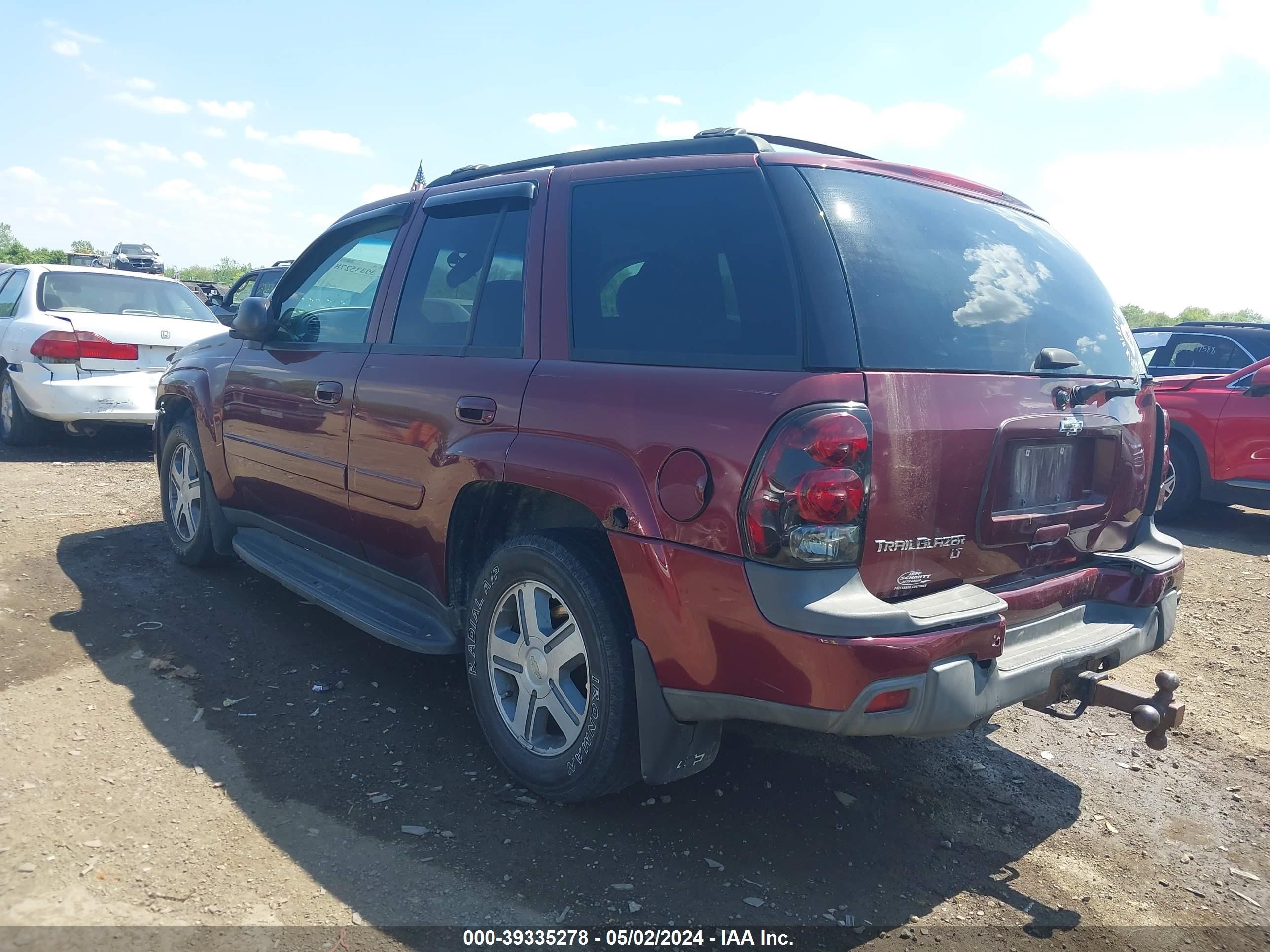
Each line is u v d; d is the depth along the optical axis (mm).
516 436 3031
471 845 2822
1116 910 2760
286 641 4316
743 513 2424
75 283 8672
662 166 3023
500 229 3441
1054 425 2857
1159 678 2812
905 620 2375
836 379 2412
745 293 2639
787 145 3191
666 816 3053
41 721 3402
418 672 4090
